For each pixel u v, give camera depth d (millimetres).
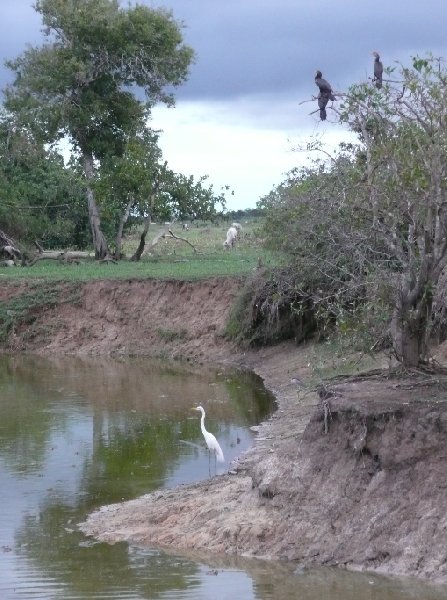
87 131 52750
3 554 15203
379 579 13469
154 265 45969
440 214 16188
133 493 18266
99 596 13391
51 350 39500
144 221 54250
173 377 32281
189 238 67000
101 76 52188
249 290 34969
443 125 15969
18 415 25969
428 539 13625
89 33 51438
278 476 15586
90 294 41031
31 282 42375
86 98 51875
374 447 14766
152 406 27000
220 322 36750
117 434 23375
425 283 16484
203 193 49875
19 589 13648
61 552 15211
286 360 31578
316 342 31156
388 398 15523
